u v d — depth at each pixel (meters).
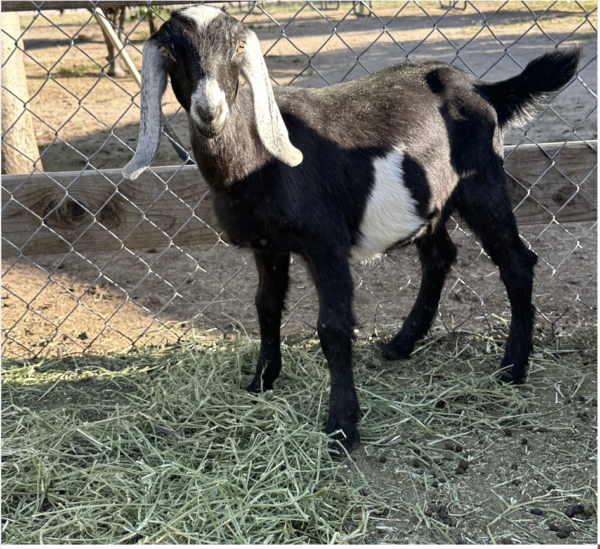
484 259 5.18
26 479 2.71
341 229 2.99
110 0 3.29
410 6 31.58
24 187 3.63
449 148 3.33
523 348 3.54
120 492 2.69
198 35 2.36
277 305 3.34
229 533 2.47
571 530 2.49
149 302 4.61
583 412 3.25
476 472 2.84
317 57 17.98
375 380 3.57
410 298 4.62
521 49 16.50
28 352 3.92
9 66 5.46
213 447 2.98
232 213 2.94
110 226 3.78
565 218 4.04
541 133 8.80
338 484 2.74
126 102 12.60
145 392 3.41
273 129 2.58
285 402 3.12
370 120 3.15
